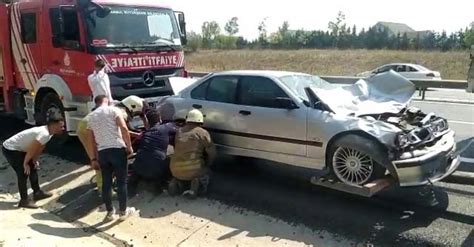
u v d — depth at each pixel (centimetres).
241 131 625
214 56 4681
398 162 486
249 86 629
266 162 708
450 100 1429
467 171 630
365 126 513
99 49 735
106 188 537
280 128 581
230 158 733
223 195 582
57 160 763
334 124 533
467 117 1077
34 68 841
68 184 659
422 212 504
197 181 580
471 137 844
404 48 4847
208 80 682
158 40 833
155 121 687
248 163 707
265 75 621
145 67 800
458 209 509
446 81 1412
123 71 764
